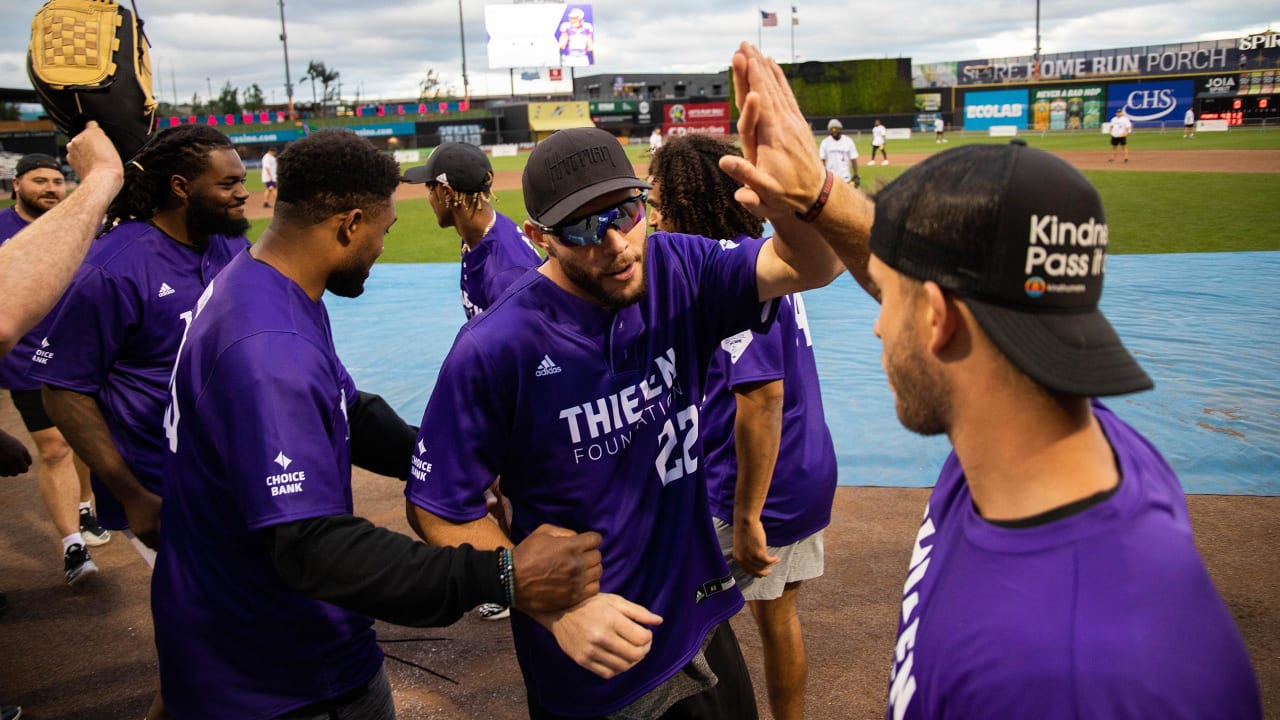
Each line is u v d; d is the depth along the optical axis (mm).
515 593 1696
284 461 1776
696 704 2115
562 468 1946
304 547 1764
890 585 3891
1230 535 4090
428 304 10203
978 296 932
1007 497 979
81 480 4832
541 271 1947
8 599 4207
